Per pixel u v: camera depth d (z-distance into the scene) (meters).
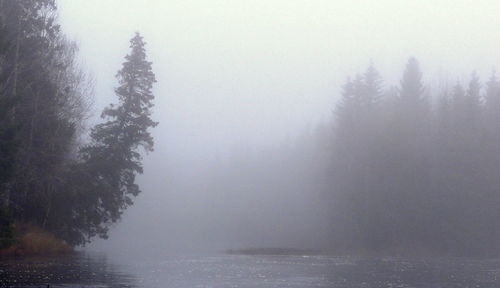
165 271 39.62
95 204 59.31
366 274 40.66
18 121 44.28
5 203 46.59
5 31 40.56
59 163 53.34
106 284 31.25
